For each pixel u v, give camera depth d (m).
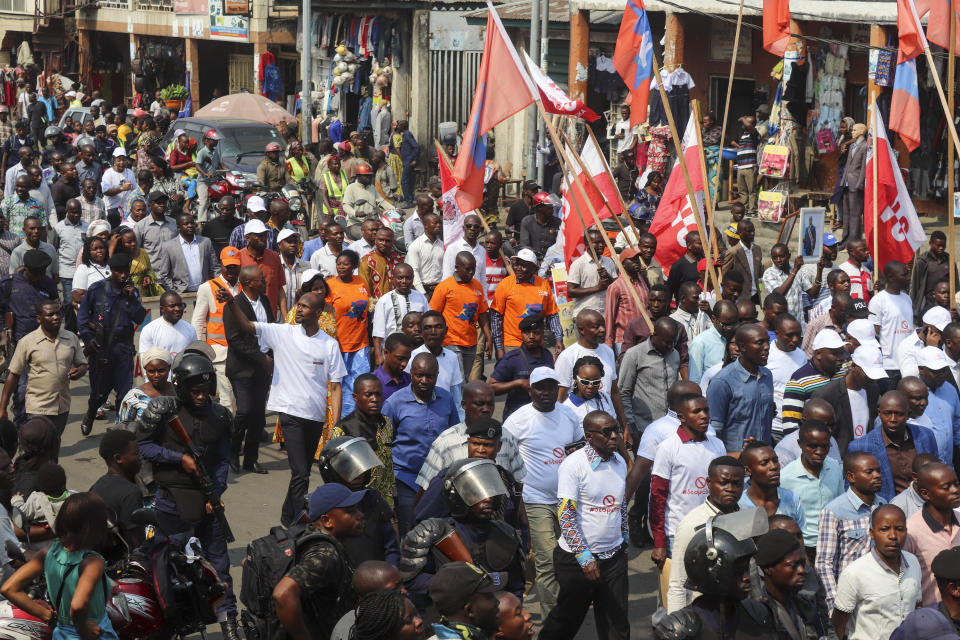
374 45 29.09
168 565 6.39
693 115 12.63
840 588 6.32
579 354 9.12
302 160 20.77
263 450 11.81
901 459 7.91
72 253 15.16
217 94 34.75
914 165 20.02
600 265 12.10
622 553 7.11
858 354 8.41
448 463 7.08
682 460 7.30
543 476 7.51
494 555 6.03
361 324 11.27
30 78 39.34
